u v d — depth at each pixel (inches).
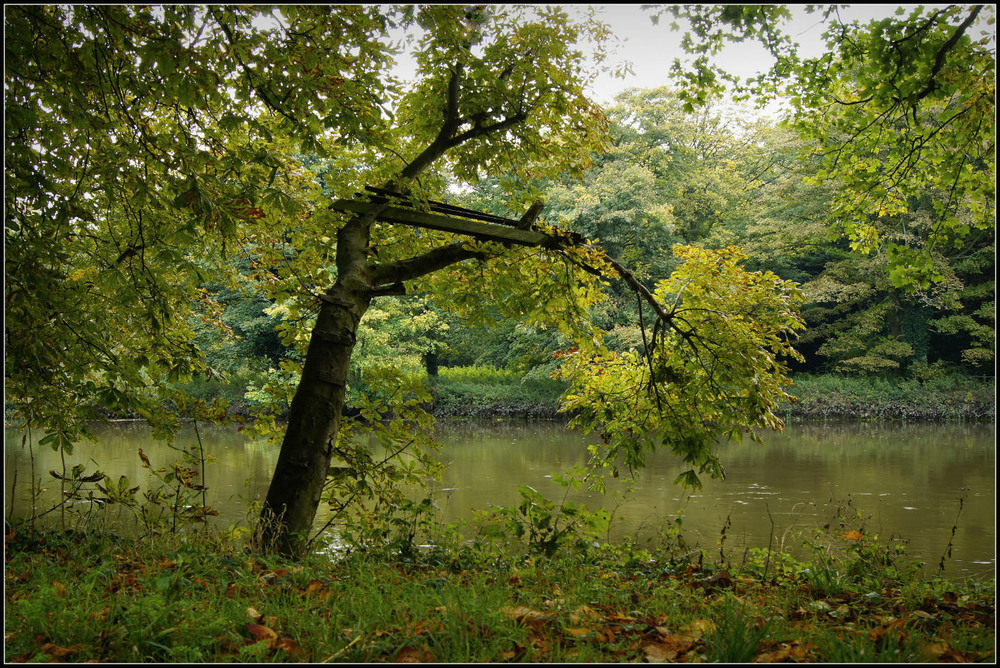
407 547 189.2
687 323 264.8
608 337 975.6
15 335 204.8
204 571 144.7
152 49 168.6
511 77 261.6
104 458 568.7
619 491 429.4
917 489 446.0
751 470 525.7
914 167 295.9
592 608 134.2
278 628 114.3
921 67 240.7
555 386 1125.7
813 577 174.2
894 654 105.9
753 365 248.2
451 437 805.2
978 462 570.6
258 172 224.2
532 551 195.6
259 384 922.7
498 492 422.6
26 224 202.1
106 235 251.6
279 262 271.4
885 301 1129.4
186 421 925.2
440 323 1075.3
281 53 191.0
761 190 1280.8
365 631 112.5
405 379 242.7
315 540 214.2
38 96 190.9
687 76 251.8
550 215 968.3
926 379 1115.3
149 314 215.9
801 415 1055.0
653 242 1014.4
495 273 267.7
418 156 261.1
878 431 855.1
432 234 283.1
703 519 347.3
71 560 161.6
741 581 175.6
